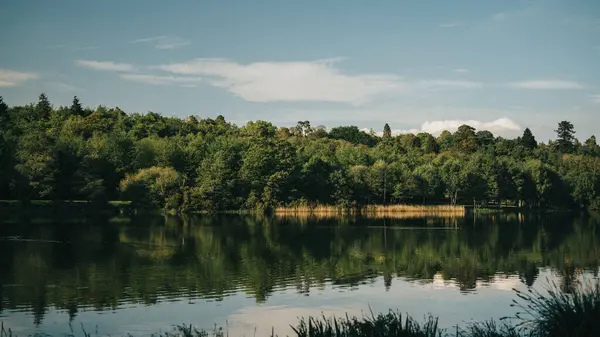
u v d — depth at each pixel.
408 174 129.50
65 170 103.25
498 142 197.50
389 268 45.56
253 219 101.31
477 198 136.00
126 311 30.84
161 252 54.16
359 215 117.69
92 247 56.72
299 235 71.62
